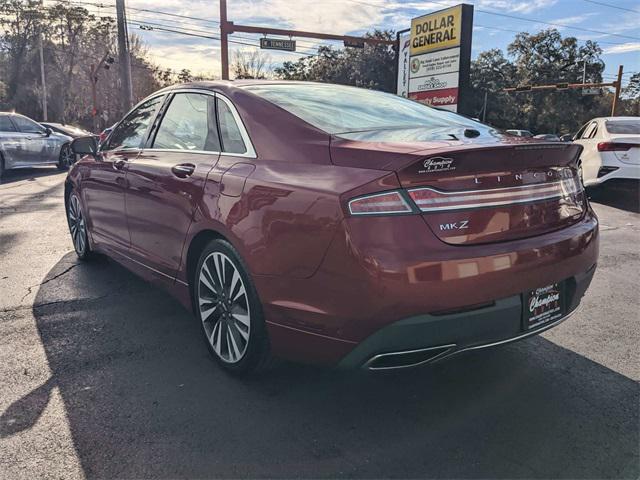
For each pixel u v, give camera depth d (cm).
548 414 273
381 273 223
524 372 318
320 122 291
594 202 993
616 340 364
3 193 1027
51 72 5769
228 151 313
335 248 233
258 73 4825
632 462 235
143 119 420
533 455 240
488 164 243
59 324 380
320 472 228
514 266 243
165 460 234
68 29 5744
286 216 253
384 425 263
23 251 579
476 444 248
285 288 255
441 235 232
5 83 5762
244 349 289
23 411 269
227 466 230
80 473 224
